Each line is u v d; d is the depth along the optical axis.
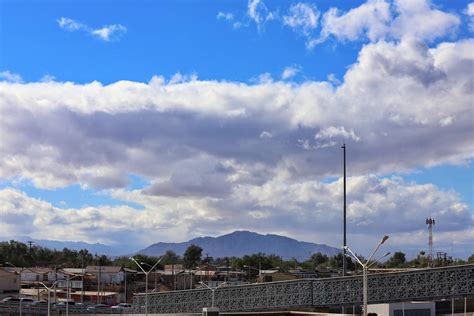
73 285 196.25
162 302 131.12
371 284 101.50
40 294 179.62
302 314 111.50
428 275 96.75
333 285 106.06
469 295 93.00
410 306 133.12
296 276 190.25
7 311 132.75
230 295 120.19
